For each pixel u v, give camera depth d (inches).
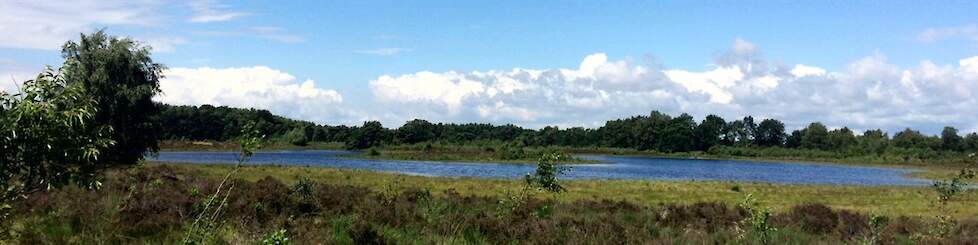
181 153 5044.3
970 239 611.8
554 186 650.2
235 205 593.6
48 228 471.8
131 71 2164.1
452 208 742.5
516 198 682.8
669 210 810.2
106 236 475.2
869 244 600.7
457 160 4478.3
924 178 3494.1
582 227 601.6
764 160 6889.8
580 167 3939.5
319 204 682.8
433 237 546.6
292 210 639.8
